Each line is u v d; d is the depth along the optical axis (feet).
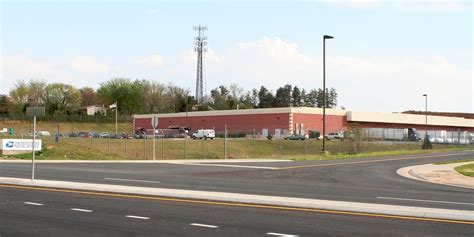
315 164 108.58
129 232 31.68
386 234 31.76
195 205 43.50
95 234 30.99
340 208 41.55
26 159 117.70
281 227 33.81
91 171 82.07
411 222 36.09
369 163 113.60
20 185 57.16
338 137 244.83
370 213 39.86
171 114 331.98
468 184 69.77
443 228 33.91
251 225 34.40
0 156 120.16
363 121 281.95
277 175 80.48
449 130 316.19
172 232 31.78
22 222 34.88
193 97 464.65
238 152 187.21
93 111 465.06
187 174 80.07
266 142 217.77
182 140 221.25
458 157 141.59
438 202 48.19
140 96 457.27
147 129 340.18
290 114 258.98
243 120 284.41
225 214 38.88
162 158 154.51
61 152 131.03
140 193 50.14
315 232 32.24
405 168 99.09
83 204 43.39
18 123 341.21
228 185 62.44
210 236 30.68
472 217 37.11
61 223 34.58
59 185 55.31
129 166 98.07
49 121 366.43
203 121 308.60
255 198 45.96
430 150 184.34
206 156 165.89
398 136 260.01
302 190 57.82
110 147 176.76
